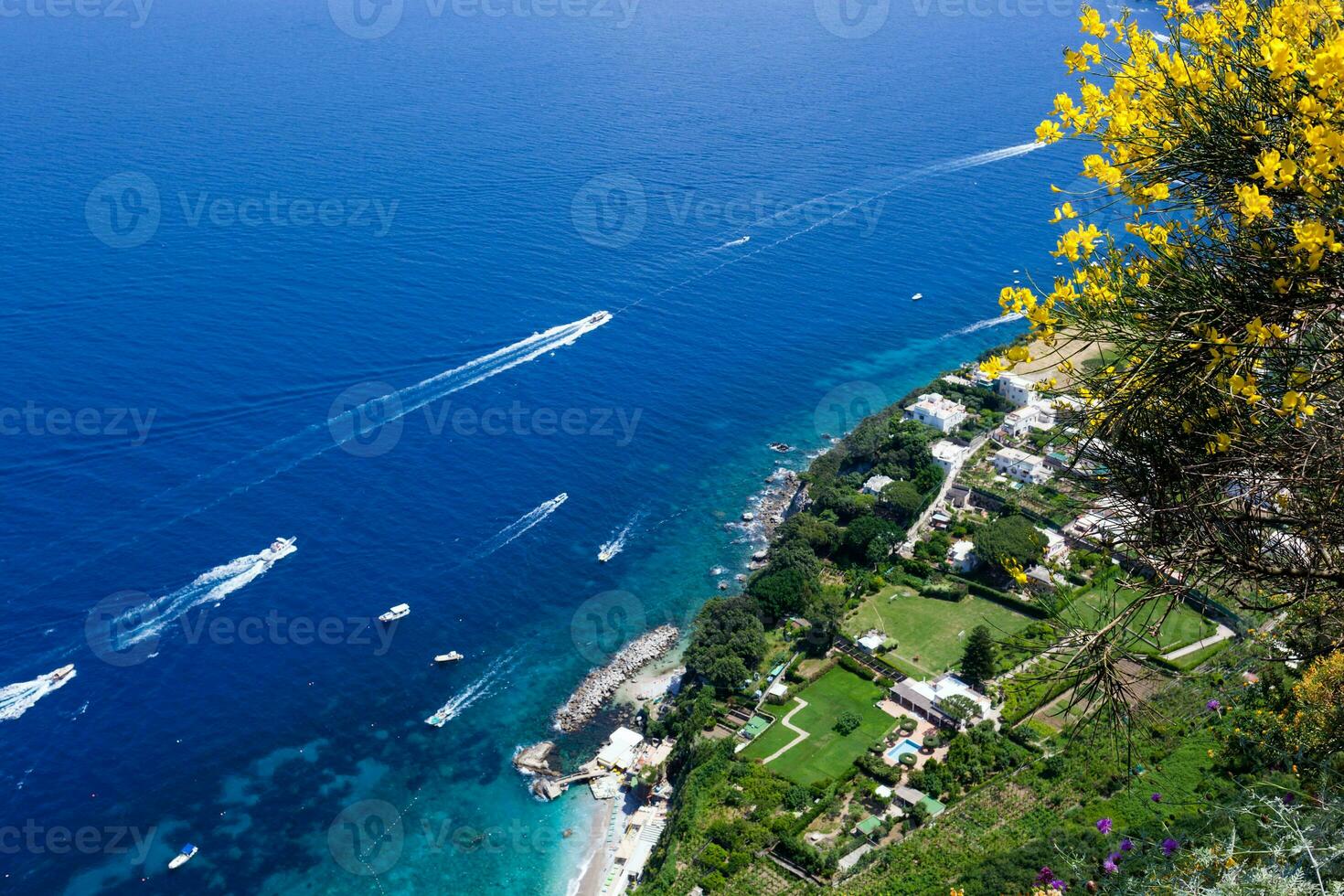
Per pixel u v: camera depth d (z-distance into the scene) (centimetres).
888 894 4291
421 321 10831
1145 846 2814
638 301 11619
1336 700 2075
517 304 11369
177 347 9906
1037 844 3778
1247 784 2692
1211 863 1586
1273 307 992
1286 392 983
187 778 5716
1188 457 1077
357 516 7788
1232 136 1003
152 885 5144
